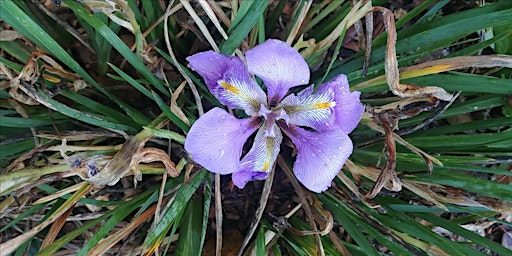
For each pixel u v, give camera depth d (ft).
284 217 0.54
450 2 0.69
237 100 0.46
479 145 0.53
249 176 0.47
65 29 0.59
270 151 0.47
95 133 0.53
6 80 0.53
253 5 0.46
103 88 0.54
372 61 0.54
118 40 0.45
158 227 0.47
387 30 0.45
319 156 0.46
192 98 0.59
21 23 0.41
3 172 0.49
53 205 0.53
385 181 0.47
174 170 0.47
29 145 0.54
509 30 0.50
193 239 0.53
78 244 0.60
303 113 0.47
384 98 0.57
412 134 0.58
